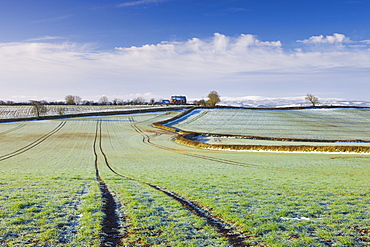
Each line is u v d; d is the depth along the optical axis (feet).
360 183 60.64
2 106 485.56
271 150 155.12
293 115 354.13
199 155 138.51
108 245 28.66
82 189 51.83
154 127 285.02
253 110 393.91
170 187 55.67
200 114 357.20
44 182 58.90
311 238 30.53
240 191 52.01
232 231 32.81
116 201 44.27
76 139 213.05
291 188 55.01
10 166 103.30
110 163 111.65
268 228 33.50
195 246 28.73
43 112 374.43
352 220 36.14
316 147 146.41
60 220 34.83
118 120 334.65
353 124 293.64
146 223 34.50
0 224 33.04
